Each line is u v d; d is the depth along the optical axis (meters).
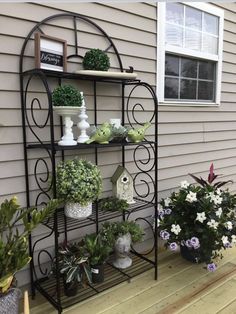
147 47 2.40
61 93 1.69
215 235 2.24
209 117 3.05
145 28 2.37
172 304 1.93
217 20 2.95
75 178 1.77
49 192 1.99
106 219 2.18
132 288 2.10
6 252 1.53
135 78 2.09
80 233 2.23
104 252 1.99
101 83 2.19
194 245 2.20
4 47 1.72
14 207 1.57
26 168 1.87
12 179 1.85
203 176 3.09
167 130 2.67
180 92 2.78
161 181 2.70
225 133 3.28
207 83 3.01
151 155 2.59
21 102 1.81
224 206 2.44
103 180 2.30
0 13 1.69
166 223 2.38
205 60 2.94
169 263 2.45
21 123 1.84
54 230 1.71
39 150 1.94
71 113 1.73
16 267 1.51
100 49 2.11
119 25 2.21
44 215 1.58
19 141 1.85
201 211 2.31
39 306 1.88
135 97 2.39
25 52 1.80
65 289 1.89
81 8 2.00
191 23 2.73
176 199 2.47
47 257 2.06
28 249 1.95
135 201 2.47
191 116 2.86
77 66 2.02
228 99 3.23
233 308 1.89
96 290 1.98
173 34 2.61
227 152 3.35
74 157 2.11
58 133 2.00
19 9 1.75
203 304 1.93
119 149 2.37
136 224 2.35
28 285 1.99
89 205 1.88
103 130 1.86
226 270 2.35
